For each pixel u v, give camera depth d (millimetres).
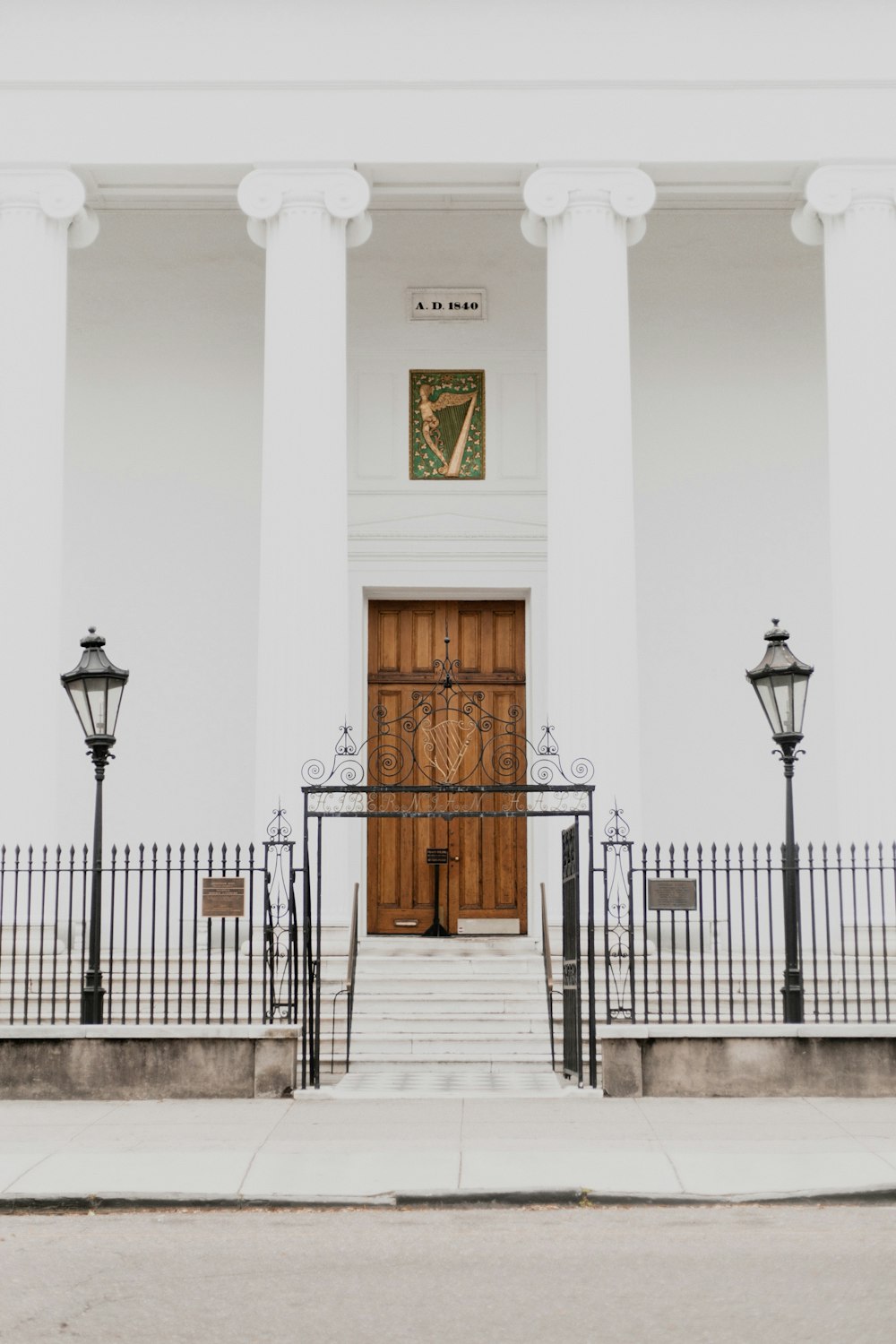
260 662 18609
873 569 18766
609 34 19328
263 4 19328
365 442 23094
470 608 23438
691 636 22688
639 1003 16531
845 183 19234
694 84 19297
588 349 18953
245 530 22922
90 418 23078
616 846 17906
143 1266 8852
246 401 23156
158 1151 11484
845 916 18141
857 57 19312
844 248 19312
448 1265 8820
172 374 23188
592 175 19219
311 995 14836
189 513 22938
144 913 21141
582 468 18781
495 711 23203
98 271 23297
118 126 19219
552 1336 7605
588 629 18516
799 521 22953
